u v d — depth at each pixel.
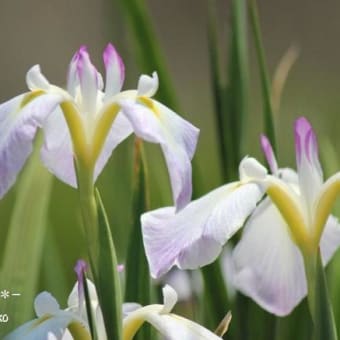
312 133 1.53
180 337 1.49
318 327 1.50
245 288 1.55
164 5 7.78
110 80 1.51
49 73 7.22
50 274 1.90
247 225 1.55
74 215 3.39
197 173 1.79
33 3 7.25
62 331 1.50
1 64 7.09
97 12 7.25
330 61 7.35
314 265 1.52
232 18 1.78
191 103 6.19
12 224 1.74
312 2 7.53
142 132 1.46
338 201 1.81
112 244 1.48
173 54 7.66
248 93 1.78
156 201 2.46
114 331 1.48
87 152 1.49
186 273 1.78
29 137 1.45
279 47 7.53
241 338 1.73
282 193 1.52
